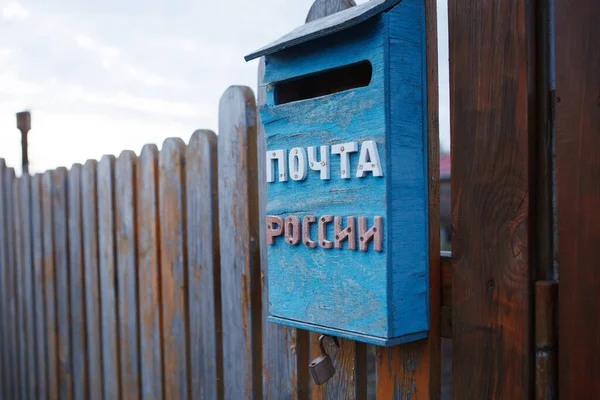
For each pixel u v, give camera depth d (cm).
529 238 134
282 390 213
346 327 158
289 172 174
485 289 143
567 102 125
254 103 228
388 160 146
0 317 412
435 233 158
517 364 136
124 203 294
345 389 188
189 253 257
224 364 239
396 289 149
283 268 178
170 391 269
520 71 134
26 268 379
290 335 210
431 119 156
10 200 393
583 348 124
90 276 323
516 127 135
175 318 265
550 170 134
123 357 300
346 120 156
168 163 266
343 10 182
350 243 155
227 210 235
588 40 121
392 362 171
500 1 138
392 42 148
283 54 177
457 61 148
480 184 143
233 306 233
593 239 121
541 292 131
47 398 366
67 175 341
